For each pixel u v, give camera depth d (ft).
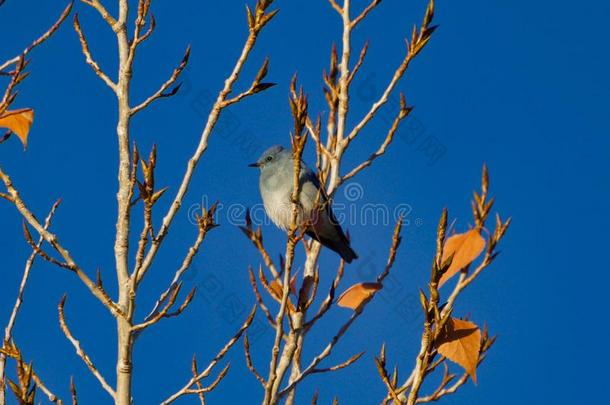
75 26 28.99
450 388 31.04
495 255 26.71
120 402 26.73
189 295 27.43
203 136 27.32
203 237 27.50
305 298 29.78
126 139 28.50
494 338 31.32
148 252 27.30
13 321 27.50
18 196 26.55
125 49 29.14
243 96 26.91
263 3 25.99
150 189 25.95
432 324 25.08
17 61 27.63
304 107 26.12
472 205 27.20
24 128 27.81
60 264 26.66
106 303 27.02
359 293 30.30
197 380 27.20
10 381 24.54
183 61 28.86
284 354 29.09
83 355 27.07
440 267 23.21
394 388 25.17
